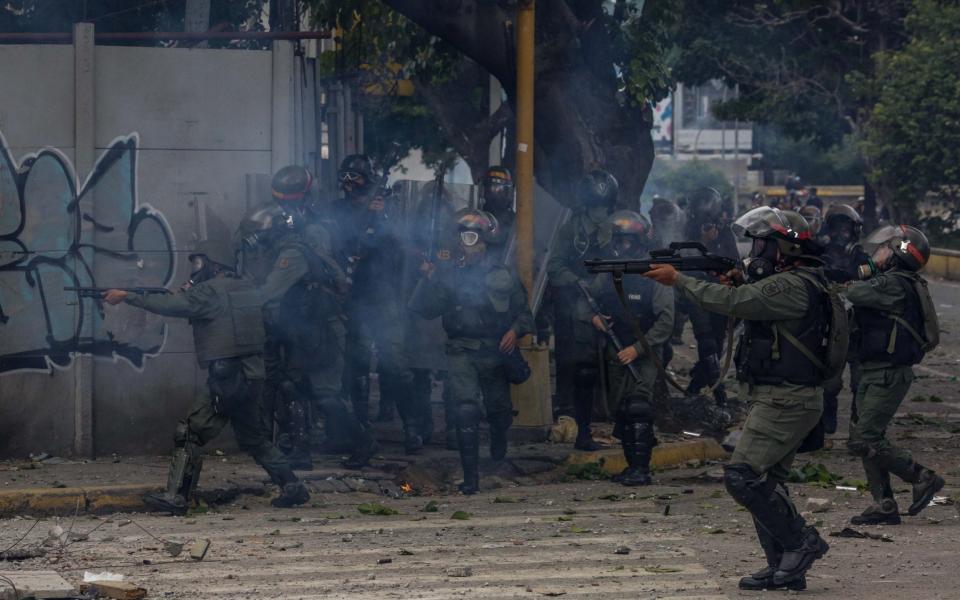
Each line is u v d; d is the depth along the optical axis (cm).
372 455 3391
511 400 3466
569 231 3512
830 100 13550
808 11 12319
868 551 2478
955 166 11219
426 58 5731
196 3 4112
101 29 4416
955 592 2081
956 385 5500
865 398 2808
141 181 3509
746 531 2677
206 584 2153
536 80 4225
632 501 3119
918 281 2830
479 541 2567
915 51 11375
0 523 2809
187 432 2888
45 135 3456
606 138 4334
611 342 3325
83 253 3469
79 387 3462
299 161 3684
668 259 2223
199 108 3534
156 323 3516
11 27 4353
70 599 2023
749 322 2173
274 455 2992
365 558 2384
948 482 3406
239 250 3167
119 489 2984
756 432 2150
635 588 2114
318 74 3959
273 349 3253
